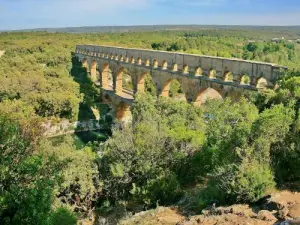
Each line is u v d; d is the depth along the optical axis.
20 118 32.50
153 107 59.06
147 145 37.75
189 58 62.53
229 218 21.39
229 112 38.22
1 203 15.02
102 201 39.47
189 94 62.56
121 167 37.28
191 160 36.81
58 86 93.94
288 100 36.47
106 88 105.38
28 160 16.62
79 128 88.00
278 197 23.34
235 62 52.09
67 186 35.94
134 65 83.50
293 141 27.78
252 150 26.73
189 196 31.30
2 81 87.56
